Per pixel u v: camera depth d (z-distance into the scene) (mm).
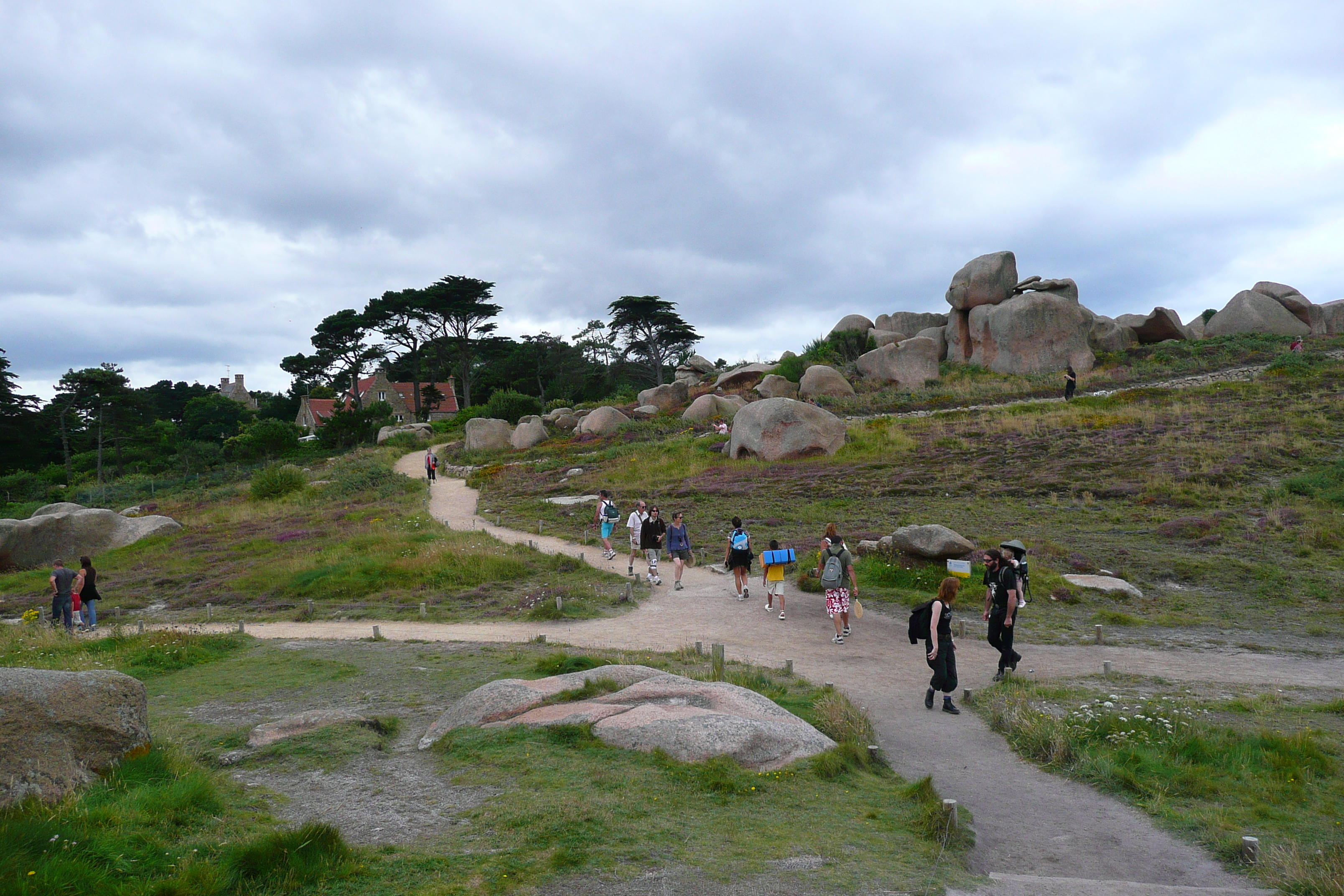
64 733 5586
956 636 14125
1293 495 21547
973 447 30328
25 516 45000
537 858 4801
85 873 4090
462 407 86625
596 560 21203
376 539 23625
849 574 13688
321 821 5527
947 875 4898
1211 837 5953
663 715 7434
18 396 68938
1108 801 6898
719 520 24234
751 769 6758
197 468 60219
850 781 6781
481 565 19828
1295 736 7996
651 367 85250
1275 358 42125
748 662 12055
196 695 10102
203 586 21156
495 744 7180
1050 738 8203
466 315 74438
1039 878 4984
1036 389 41062
